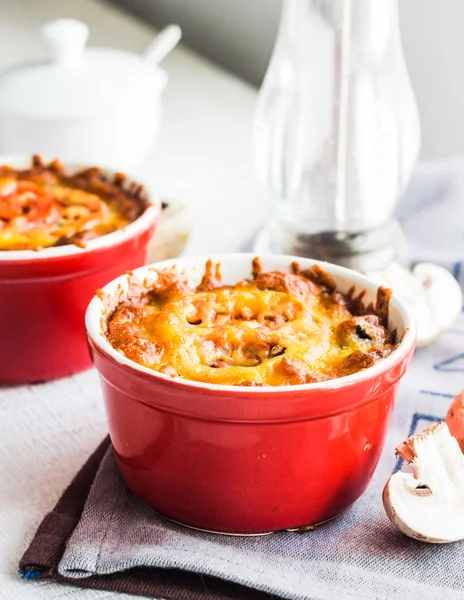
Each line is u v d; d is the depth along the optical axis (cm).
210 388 44
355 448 46
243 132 82
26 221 56
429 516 46
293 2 60
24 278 53
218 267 52
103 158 70
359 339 49
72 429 53
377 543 47
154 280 51
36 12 106
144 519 47
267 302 50
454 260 61
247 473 45
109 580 45
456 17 74
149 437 46
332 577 45
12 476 50
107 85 69
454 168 68
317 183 61
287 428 45
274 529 47
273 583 44
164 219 63
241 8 90
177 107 87
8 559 46
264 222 68
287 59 61
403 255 62
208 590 45
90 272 54
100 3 108
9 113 68
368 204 61
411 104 61
